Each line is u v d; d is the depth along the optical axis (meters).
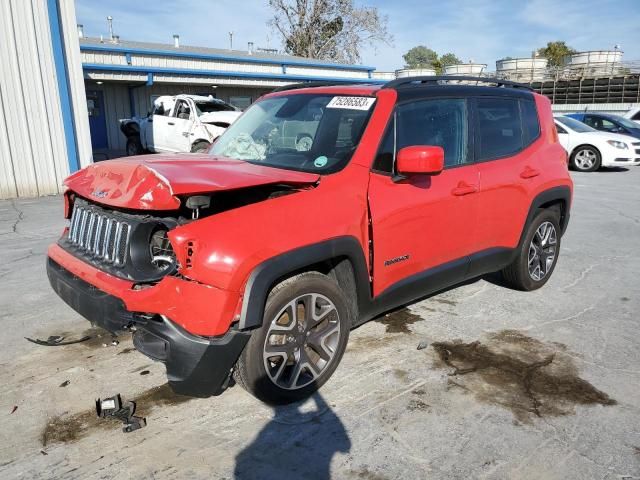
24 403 3.24
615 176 14.38
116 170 3.21
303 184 3.17
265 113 4.34
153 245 3.00
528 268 5.02
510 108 4.72
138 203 2.81
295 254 2.95
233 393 3.37
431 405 3.22
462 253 4.20
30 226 8.04
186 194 2.76
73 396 3.32
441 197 3.85
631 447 2.83
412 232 3.69
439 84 4.18
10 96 10.30
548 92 37.00
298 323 3.17
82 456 2.75
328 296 3.26
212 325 2.74
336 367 3.42
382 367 3.68
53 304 4.82
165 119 15.30
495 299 5.00
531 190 4.71
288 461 2.72
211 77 21.81
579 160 15.49
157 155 3.80
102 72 18.89
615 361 3.79
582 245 7.05
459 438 2.91
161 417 3.10
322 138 3.70
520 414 3.13
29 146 10.66
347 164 3.44
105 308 2.95
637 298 5.06
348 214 3.26
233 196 3.12
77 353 3.88
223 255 2.72
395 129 3.66
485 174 4.26
